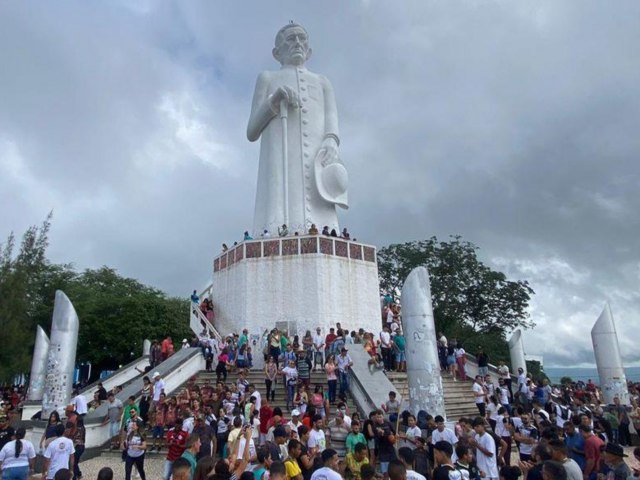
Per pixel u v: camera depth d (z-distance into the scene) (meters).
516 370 28.98
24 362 27.11
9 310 26.73
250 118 33.09
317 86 33.00
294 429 11.47
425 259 48.34
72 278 49.50
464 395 20.97
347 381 18.61
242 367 21.23
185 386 19.77
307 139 31.31
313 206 30.20
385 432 10.39
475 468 9.49
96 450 15.60
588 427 9.25
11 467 9.19
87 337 43.62
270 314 25.64
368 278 27.70
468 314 48.09
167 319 45.97
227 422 12.79
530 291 47.53
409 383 14.14
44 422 15.43
